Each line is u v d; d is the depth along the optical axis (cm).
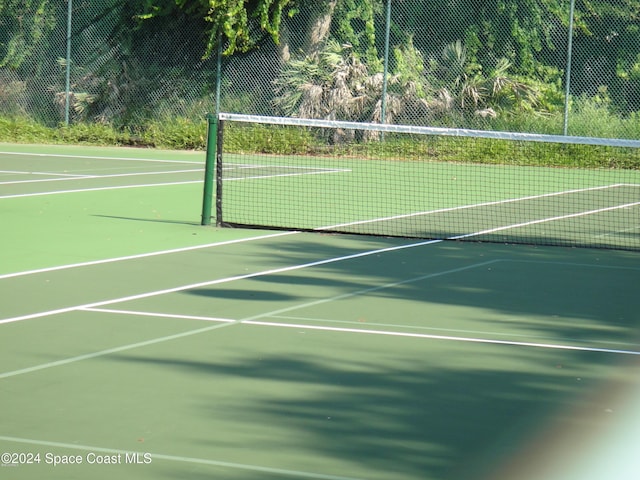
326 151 2828
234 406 602
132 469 498
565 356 734
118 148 2917
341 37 3158
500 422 577
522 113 2888
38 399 611
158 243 1240
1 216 1450
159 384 645
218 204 1410
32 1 3212
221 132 1434
